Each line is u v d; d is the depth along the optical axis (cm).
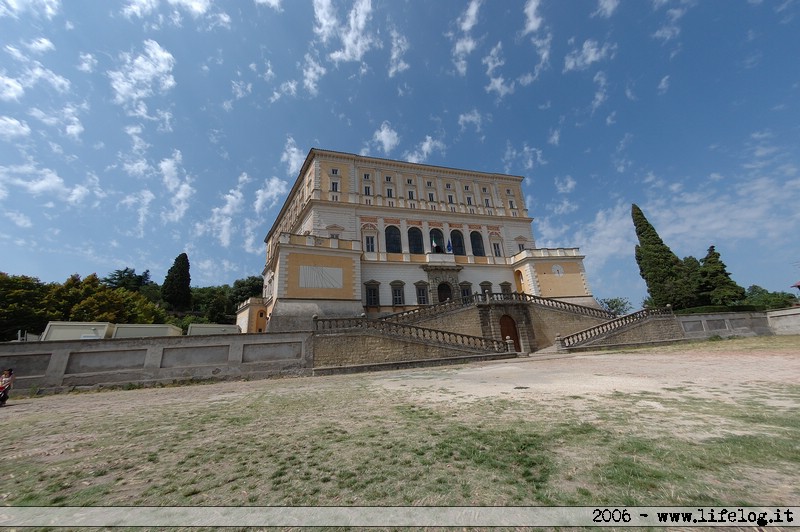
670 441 461
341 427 640
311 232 3497
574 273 3853
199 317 5744
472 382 1130
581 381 1016
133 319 3756
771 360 1253
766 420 533
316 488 383
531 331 2738
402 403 843
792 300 4462
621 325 2561
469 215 4172
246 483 405
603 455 428
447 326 2577
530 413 665
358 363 1823
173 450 541
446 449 487
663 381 938
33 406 1045
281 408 853
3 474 457
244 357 1636
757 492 318
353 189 3847
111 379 1417
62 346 1402
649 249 4009
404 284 3562
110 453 536
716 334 2777
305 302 2692
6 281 3123
